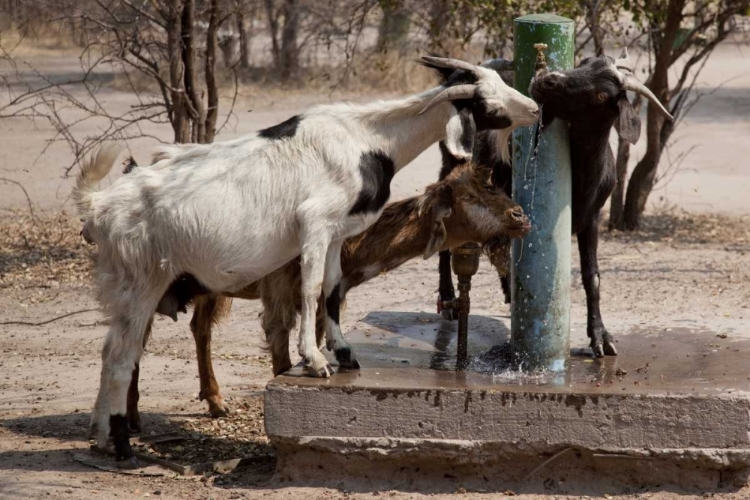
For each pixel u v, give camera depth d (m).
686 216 17.00
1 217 16.27
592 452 6.33
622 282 12.63
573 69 6.71
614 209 15.98
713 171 20.58
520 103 6.45
